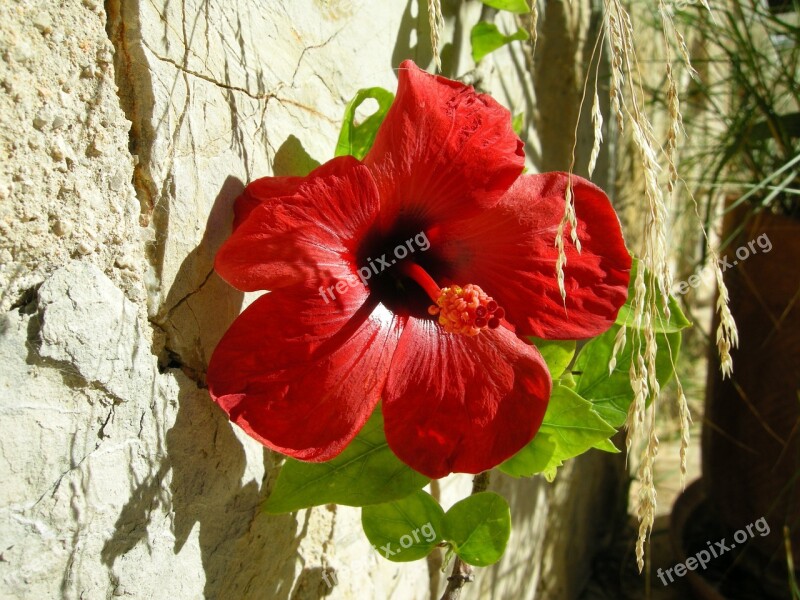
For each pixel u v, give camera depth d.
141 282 0.20
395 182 0.22
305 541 0.27
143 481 0.20
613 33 0.23
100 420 0.19
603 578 0.57
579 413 0.26
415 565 0.34
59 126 0.18
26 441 0.18
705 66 0.59
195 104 0.21
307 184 0.20
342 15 0.26
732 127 0.48
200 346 0.22
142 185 0.20
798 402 0.46
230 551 0.23
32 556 0.18
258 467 0.24
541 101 0.41
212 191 0.22
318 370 0.21
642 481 0.23
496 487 0.40
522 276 0.24
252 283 0.20
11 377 0.17
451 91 0.22
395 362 0.23
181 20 0.20
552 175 0.24
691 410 0.76
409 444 0.22
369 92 0.25
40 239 0.18
